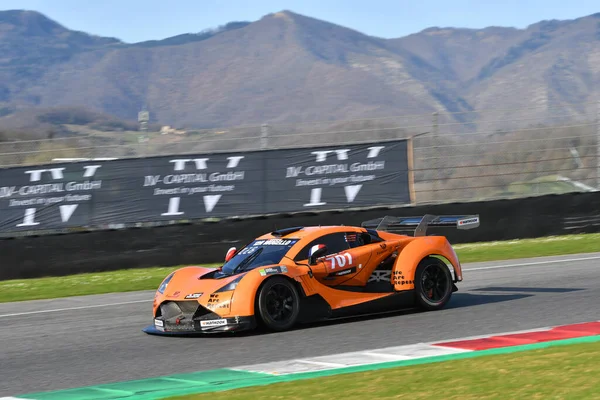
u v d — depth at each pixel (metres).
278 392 9.39
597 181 32.00
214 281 14.79
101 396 10.29
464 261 26.11
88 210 28.42
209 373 11.49
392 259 16.42
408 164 30.77
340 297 15.25
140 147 29.72
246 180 29.45
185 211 28.92
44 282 25.33
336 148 30.22
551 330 13.58
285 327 14.52
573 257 24.97
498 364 10.09
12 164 28.66
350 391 9.14
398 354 12.06
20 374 12.34
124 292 22.75
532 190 31.56
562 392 8.39
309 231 15.97
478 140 31.80
